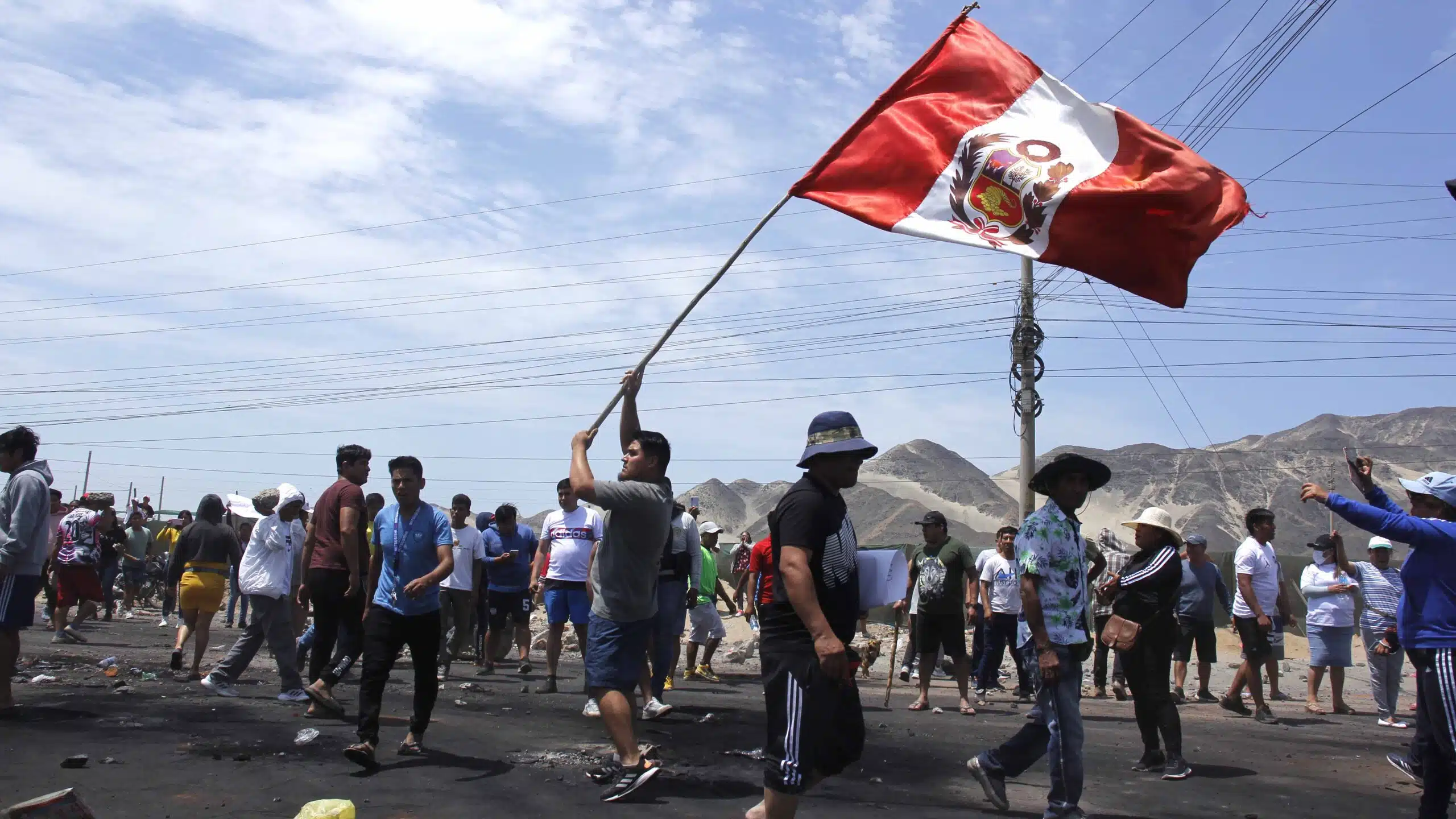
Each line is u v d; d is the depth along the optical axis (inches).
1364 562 447.2
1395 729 414.6
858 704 175.8
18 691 352.8
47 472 304.2
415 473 262.1
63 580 557.0
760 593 378.3
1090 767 301.6
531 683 459.8
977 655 501.4
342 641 344.8
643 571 236.8
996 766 236.8
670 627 353.7
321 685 317.7
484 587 559.8
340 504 340.2
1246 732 389.1
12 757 245.8
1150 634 290.7
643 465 241.6
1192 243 244.8
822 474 175.8
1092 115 255.4
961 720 396.5
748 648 657.6
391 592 259.0
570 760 272.2
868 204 254.5
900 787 261.0
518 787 239.0
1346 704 502.3
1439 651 209.9
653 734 323.6
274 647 358.6
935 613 419.2
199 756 257.3
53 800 179.5
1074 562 227.3
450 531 268.7
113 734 279.7
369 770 246.8
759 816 187.6
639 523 233.9
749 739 321.1
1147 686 290.2
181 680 402.3
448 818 208.5
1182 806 253.0
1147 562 292.4
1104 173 249.3
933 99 259.9
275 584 358.9
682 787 246.4
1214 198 243.8
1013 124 256.2
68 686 370.3
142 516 843.4
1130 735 374.3
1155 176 245.1
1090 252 247.6
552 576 413.7
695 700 425.4
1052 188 249.4
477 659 567.2
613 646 236.1
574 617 413.4
